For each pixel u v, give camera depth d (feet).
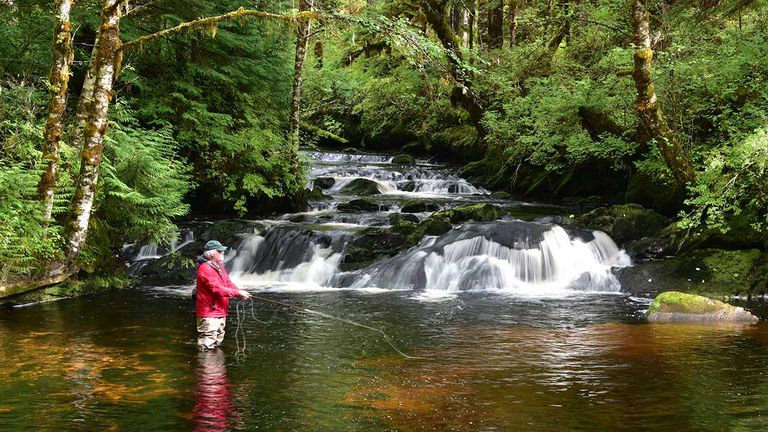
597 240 48.47
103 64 38.29
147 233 49.26
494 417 20.01
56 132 37.86
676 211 51.42
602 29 60.70
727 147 46.37
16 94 44.55
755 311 36.91
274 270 50.08
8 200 36.42
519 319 34.53
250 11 38.78
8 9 50.03
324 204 67.77
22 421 19.26
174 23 56.90
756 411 20.58
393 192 76.38
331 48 104.12
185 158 55.47
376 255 49.08
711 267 43.34
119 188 44.96
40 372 24.27
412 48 40.04
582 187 69.10
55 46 37.63
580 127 60.18
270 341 29.50
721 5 51.90
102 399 21.35
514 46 78.59
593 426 19.31
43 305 37.65
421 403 21.24
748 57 48.88
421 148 102.17
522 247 46.39
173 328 31.99
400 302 39.45
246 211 61.62
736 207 43.39
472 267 45.47
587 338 30.19
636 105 49.06
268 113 67.51
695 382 23.54
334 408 20.72
